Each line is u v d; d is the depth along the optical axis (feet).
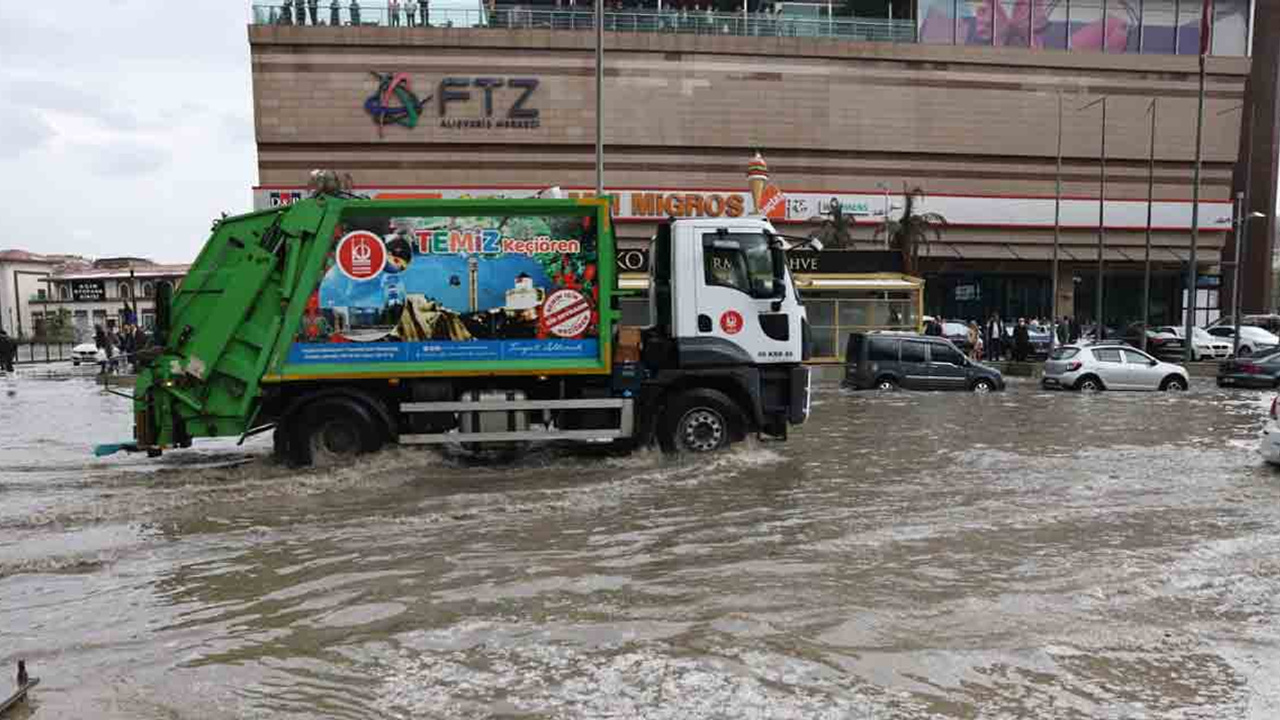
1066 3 167.02
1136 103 168.35
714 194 153.38
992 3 165.07
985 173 165.68
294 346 30.53
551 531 21.84
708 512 23.99
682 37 155.02
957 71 163.22
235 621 15.26
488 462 32.32
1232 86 170.50
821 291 93.91
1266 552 19.76
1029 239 163.53
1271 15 187.01
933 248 160.76
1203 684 12.39
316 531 21.95
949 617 15.21
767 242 32.76
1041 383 82.17
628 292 38.01
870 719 11.10
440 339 31.09
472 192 145.18
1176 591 16.85
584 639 14.12
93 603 16.35
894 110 161.58
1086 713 11.37
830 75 159.43
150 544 20.75
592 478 29.19
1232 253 188.65
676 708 11.44
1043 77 165.78
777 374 33.19
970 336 116.57
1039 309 170.81
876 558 19.19
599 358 31.68
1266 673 12.80
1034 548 20.10
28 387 81.35
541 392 32.60
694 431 32.68
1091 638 14.21
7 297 263.90
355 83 147.74
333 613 15.62
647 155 155.84
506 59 151.02
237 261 30.48
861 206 158.20
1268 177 189.57
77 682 12.57
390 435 31.01
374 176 149.79
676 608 15.72
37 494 26.71
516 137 151.84
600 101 64.23
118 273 247.91
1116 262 165.58
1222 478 29.45
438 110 149.89
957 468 31.27
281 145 147.95
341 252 30.66
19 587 17.38
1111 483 28.43
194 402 30.45
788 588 16.94
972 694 11.96
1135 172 169.99
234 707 11.67
